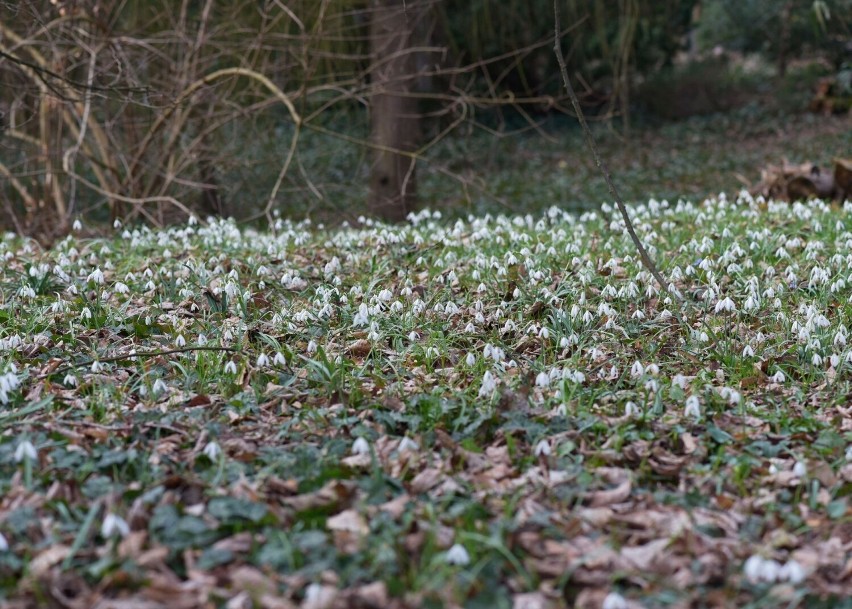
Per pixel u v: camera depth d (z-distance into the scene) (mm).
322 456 3932
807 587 3053
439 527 3291
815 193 11578
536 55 24484
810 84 28062
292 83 16812
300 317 5969
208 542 3162
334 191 18109
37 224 12664
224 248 8492
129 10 14438
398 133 14383
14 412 4273
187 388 4879
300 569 3002
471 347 5672
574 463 4016
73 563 3021
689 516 3424
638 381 5012
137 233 8945
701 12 30828
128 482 3689
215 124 12922
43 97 11984
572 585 3043
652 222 9250
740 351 5641
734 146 24453
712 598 2941
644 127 26766
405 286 6949
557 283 6930
